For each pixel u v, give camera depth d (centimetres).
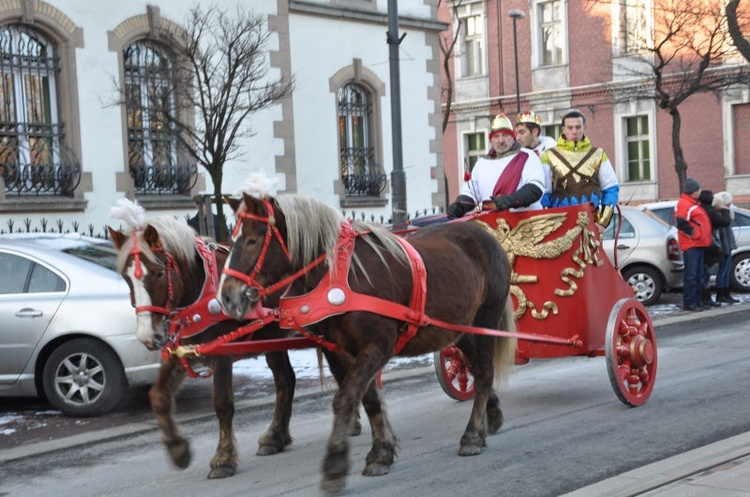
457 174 3909
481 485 577
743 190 3189
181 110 1611
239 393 938
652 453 631
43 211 1497
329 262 575
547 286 778
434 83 2189
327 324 586
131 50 1658
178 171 1673
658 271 1548
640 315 815
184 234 626
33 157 1523
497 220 784
